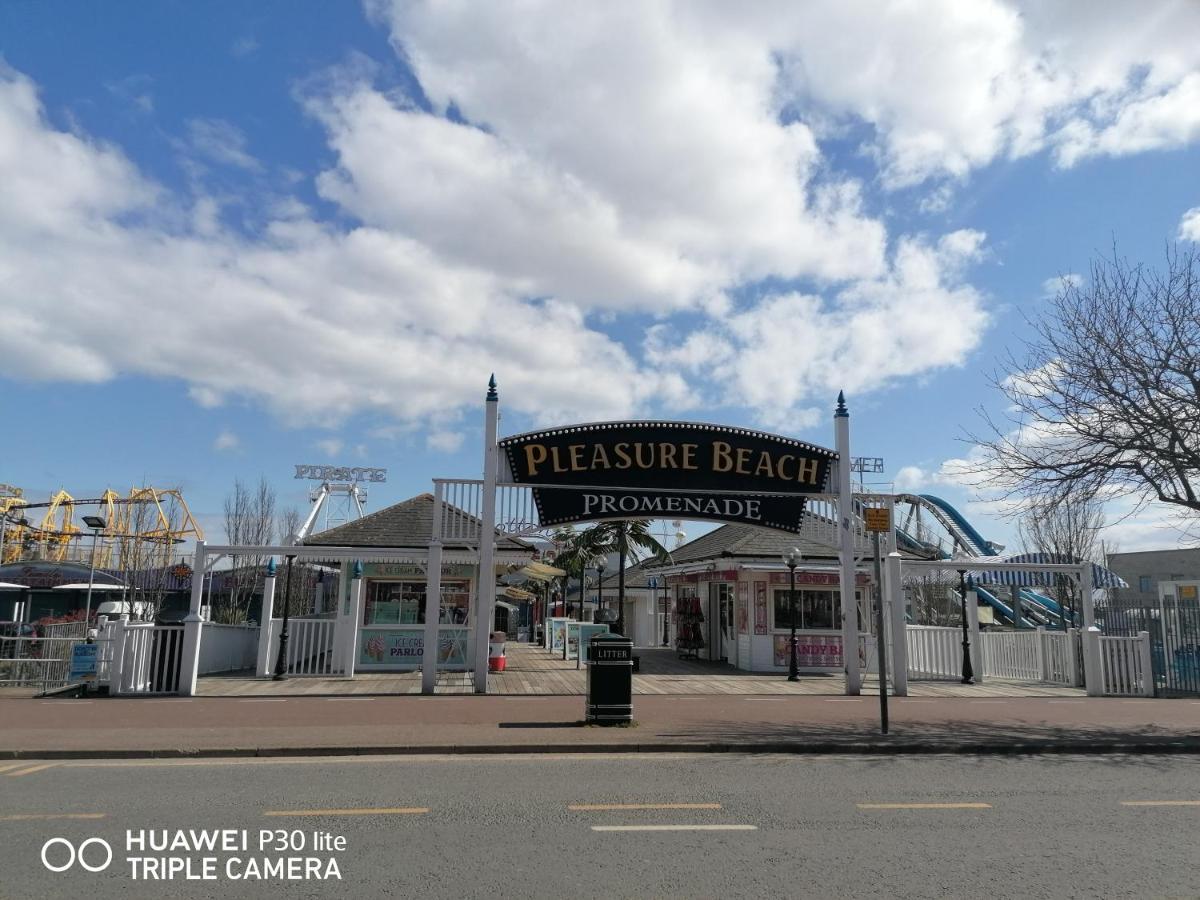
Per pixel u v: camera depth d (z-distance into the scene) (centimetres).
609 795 875
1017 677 2280
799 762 1095
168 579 4488
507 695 1794
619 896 566
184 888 580
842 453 1983
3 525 5462
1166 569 4028
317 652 2262
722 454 1961
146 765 1046
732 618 2700
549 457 1919
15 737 1192
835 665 2467
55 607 4094
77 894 568
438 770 1018
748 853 666
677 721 1406
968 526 4156
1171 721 1456
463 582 2403
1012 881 604
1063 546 3534
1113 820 786
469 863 635
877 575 1332
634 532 3052
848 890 581
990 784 953
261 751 1113
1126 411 1414
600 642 1363
